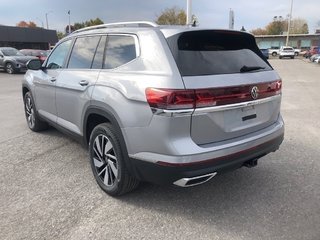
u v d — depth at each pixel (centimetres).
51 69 544
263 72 391
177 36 343
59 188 425
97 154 413
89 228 341
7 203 388
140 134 338
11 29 4038
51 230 337
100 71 410
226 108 339
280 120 431
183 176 321
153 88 324
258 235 330
